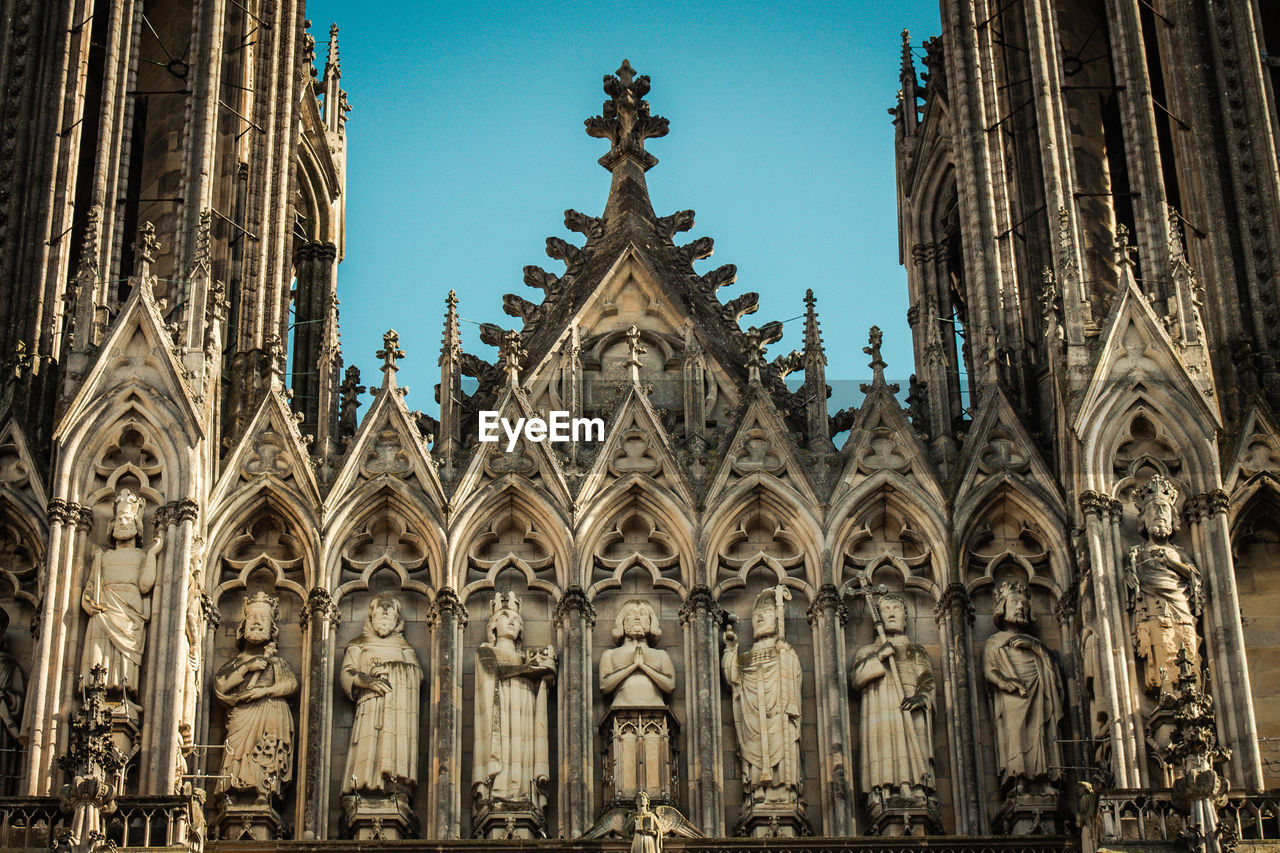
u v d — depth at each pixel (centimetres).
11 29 6206
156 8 6656
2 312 5891
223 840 5294
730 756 5469
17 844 4988
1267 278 5972
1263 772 5406
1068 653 5528
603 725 5475
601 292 6188
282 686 5484
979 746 5459
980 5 6444
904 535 5684
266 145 6294
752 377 5838
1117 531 5503
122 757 5088
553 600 5619
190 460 5528
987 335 5966
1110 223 6272
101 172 6034
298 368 6581
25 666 5444
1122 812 5034
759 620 5559
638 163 6512
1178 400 5625
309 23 6812
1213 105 6181
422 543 5659
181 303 5772
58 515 5450
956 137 6319
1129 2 6241
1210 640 5394
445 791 5384
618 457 5759
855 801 5431
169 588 5391
